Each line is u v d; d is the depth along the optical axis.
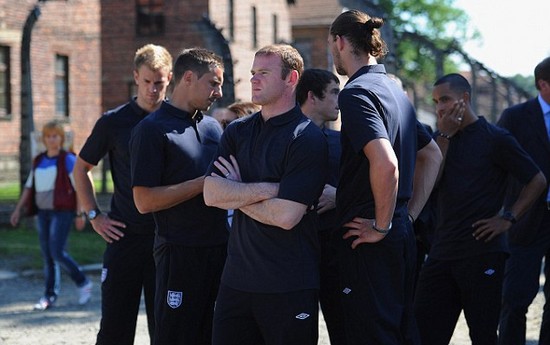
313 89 9.03
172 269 9.00
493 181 9.59
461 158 9.56
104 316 10.01
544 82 11.20
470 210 9.51
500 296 9.66
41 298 16.12
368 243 7.66
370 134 7.33
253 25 55.00
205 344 9.24
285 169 7.52
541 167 11.21
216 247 9.12
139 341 13.08
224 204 7.61
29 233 25.33
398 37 28.42
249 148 7.74
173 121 9.05
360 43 7.77
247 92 51.56
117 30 53.16
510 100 29.41
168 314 9.02
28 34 26.25
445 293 9.76
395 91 7.80
